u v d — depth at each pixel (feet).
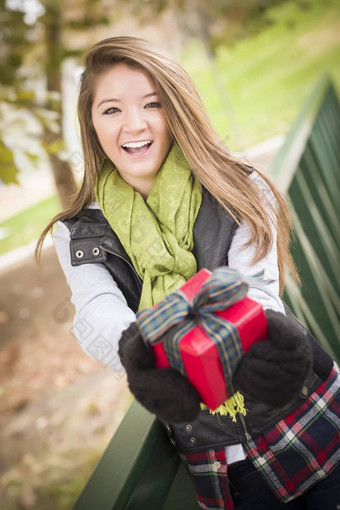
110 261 4.22
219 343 2.69
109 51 4.01
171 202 4.07
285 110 23.49
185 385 2.78
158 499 4.03
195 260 4.00
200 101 4.22
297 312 6.35
